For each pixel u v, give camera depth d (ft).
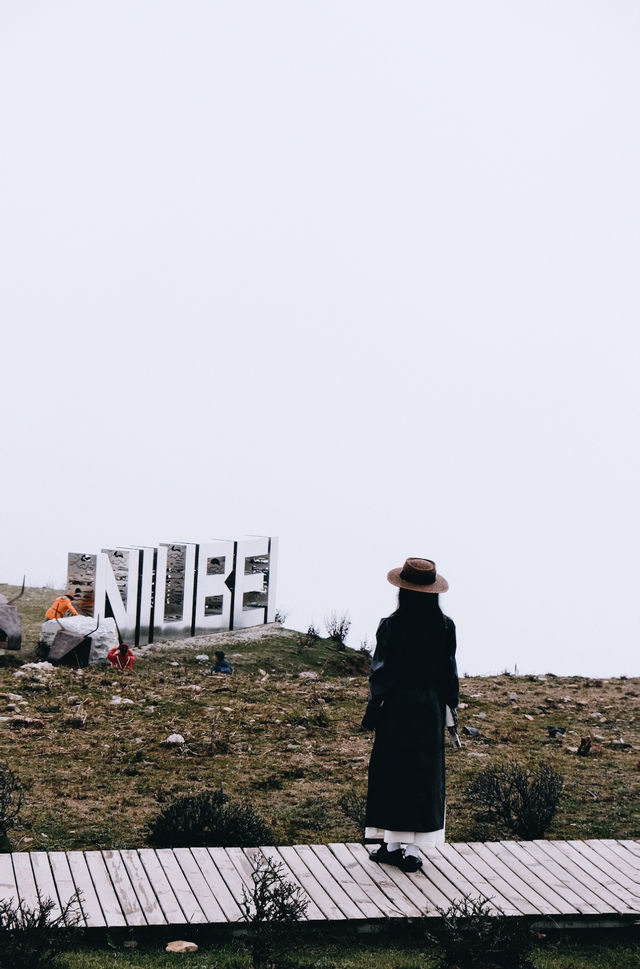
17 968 18.29
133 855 24.34
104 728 42.24
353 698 53.52
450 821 30.73
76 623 70.79
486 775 31.45
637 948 21.99
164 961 19.84
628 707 52.75
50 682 54.03
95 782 33.78
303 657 87.86
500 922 20.35
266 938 20.01
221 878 23.12
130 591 86.02
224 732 42.29
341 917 21.45
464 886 23.45
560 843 26.86
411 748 23.40
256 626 100.58
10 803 28.66
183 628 92.17
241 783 34.55
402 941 21.58
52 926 19.27
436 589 23.50
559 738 43.68
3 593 101.81
